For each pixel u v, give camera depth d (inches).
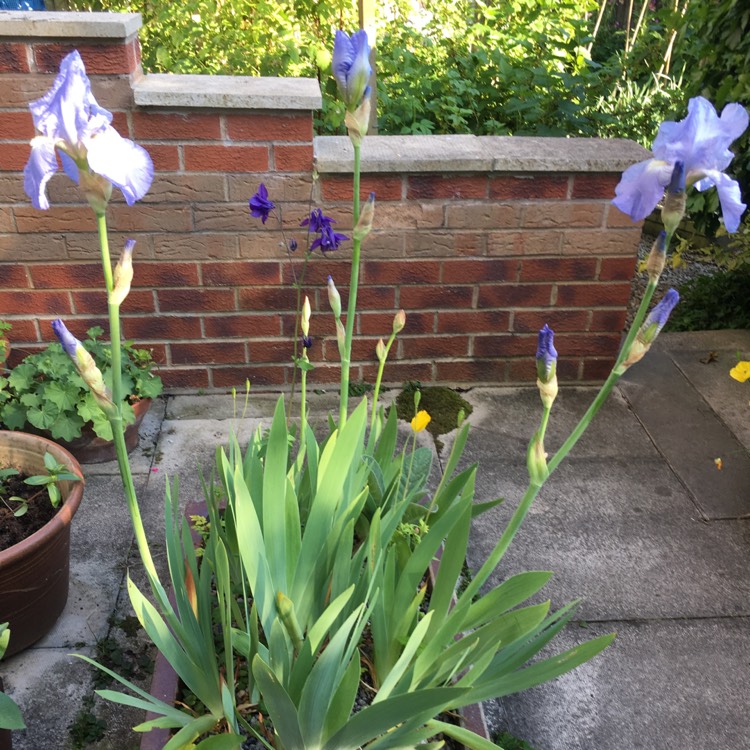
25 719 53.1
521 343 91.3
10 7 98.0
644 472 79.9
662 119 146.9
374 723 35.4
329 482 41.9
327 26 122.6
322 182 80.0
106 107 74.4
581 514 73.8
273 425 39.9
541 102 117.1
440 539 42.4
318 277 84.7
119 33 70.6
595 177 82.6
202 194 79.2
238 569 48.1
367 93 37.1
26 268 80.6
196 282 83.6
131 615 61.2
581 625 62.0
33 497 58.8
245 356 88.5
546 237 85.3
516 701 55.9
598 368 93.7
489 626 42.3
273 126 76.7
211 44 116.6
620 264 87.5
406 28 131.7
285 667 39.1
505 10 135.2
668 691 56.8
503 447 83.3
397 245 84.1
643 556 68.9
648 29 164.9
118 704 54.3
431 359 91.4
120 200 78.5
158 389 79.1
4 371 78.9
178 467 78.4
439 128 123.2
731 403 91.7
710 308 117.6
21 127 74.0
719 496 76.6
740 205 30.5
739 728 54.3
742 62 107.8
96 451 77.8
